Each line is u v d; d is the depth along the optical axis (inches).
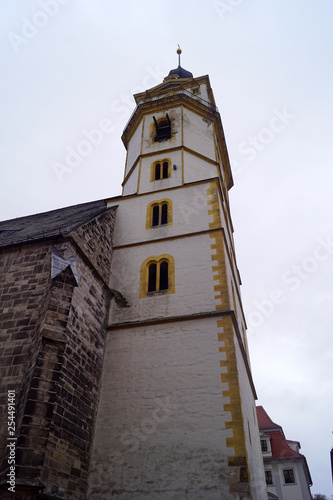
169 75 1475.1
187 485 522.3
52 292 561.3
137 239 847.1
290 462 1583.4
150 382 627.5
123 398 621.3
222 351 626.8
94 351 641.6
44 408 474.6
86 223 740.7
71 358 561.6
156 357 652.1
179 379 617.9
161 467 544.4
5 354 541.0
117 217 909.2
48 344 517.3
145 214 895.7
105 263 782.5
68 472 500.1
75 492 508.7
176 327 677.9
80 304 628.1
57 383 502.9
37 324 557.9
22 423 452.8
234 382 591.2
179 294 725.3
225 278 722.2
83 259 684.1
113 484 543.8
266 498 719.1
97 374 637.3
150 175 979.3
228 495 500.7
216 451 538.0
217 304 690.2
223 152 1189.7
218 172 1002.7
